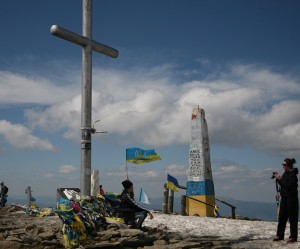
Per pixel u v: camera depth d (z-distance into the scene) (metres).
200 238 11.10
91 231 10.60
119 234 10.38
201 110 22.34
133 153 16.78
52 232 11.10
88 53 12.37
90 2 12.52
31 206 19.61
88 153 12.13
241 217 21.77
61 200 12.80
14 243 9.77
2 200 25.88
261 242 10.41
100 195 12.21
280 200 10.55
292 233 10.21
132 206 11.55
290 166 10.36
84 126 12.18
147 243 9.98
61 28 11.58
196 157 21.80
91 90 12.41
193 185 21.58
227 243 10.12
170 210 21.34
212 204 21.39
